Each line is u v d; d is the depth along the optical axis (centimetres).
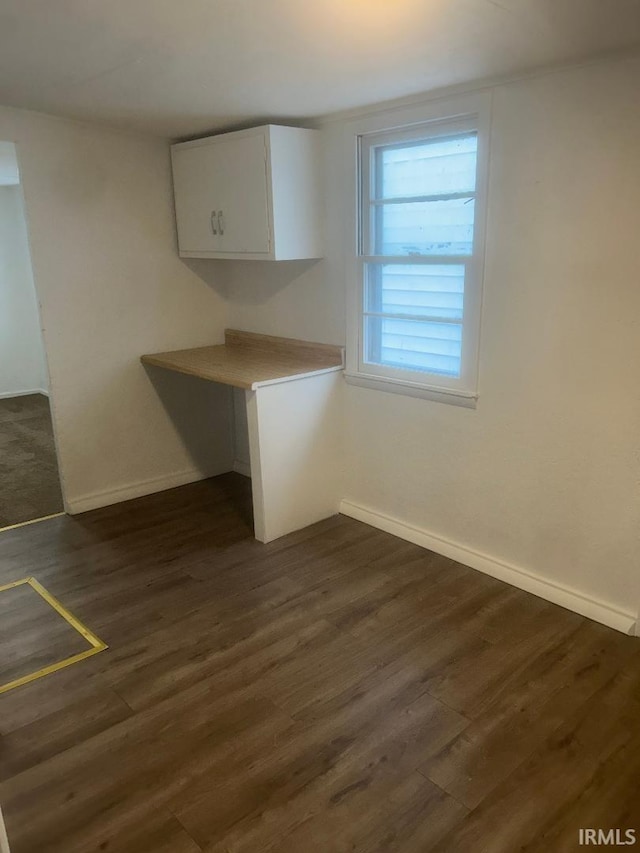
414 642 246
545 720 206
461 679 225
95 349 360
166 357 372
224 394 423
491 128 253
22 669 235
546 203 243
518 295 259
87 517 364
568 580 267
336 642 247
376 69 234
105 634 255
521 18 183
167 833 168
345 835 167
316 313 351
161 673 231
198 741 199
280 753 194
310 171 320
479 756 192
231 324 409
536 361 259
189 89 264
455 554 307
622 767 187
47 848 165
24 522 358
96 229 347
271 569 302
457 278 284
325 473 349
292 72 237
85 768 190
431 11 177
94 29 192
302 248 327
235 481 420
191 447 414
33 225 325
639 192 219
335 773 186
